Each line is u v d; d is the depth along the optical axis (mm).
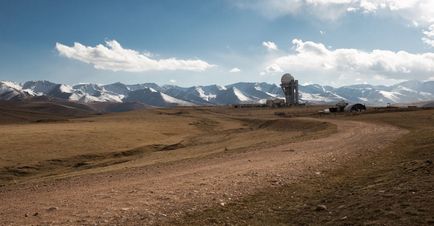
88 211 16438
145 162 44000
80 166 54594
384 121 80500
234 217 14570
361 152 32031
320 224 12750
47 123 143250
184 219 14680
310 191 18172
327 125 78812
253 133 92438
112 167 42188
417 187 15164
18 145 69688
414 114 96188
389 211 12742
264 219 14031
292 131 85375
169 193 19297
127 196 19141
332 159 28781
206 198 17812
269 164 28250
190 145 74562
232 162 31672
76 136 84875
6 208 18375
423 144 31297
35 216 16078
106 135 89375
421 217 11773
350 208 13992
